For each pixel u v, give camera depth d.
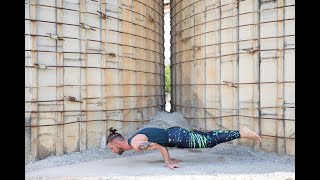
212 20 6.34
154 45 7.81
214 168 4.68
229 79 6.02
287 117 5.19
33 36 5.00
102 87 5.97
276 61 5.32
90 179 4.24
